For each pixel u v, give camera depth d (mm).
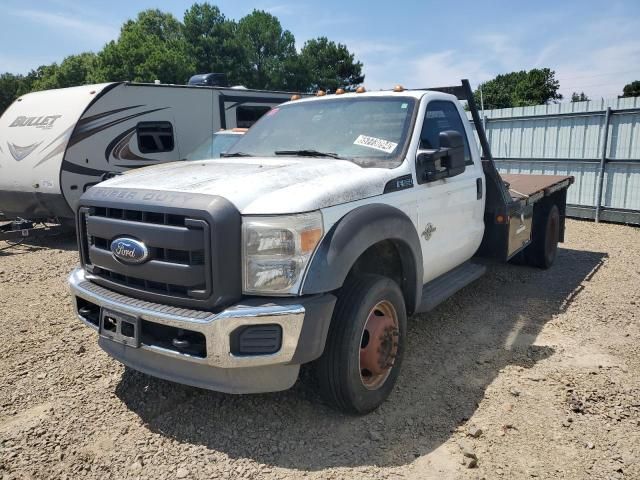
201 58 54188
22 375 3990
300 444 3131
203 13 54594
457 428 3285
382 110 4352
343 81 63656
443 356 4320
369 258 3898
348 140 4184
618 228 10266
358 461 2977
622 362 4191
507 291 6078
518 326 4977
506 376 3957
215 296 2859
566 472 2869
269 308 2834
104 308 3213
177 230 2898
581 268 7133
